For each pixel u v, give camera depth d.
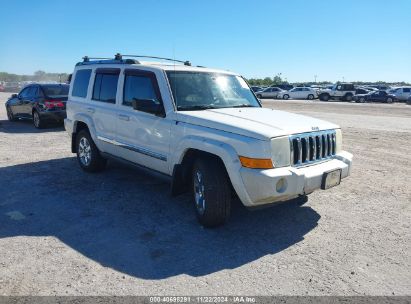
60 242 4.14
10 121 15.30
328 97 40.94
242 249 4.03
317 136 4.54
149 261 3.74
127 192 5.89
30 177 6.68
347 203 5.56
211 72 5.78
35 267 3.58
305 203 5.53
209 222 4.45
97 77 6.63
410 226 4.72
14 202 5.39
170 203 5.42
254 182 3.98
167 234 4.38
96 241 4.17
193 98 5.16
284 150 4.10
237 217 4.95
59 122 12.99
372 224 4.77
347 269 3.63
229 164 4.12
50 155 8.58
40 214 4.95
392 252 3.99
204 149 4.37
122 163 6.12
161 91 5.09
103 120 6.28
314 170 4.33
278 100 41.44
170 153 4.92
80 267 3.60
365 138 11.94
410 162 8.46
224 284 3.34
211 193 4.33
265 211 5.18
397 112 23.84
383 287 3.32
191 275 3.48
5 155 8.52
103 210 5.11
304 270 3.60
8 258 3.75
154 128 5.16
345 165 4.75
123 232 4.42
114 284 3.31
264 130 4.09
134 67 5.70
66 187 6.11
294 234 4.43
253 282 3.38
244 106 5.59
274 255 3.90
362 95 38.53
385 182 6.75
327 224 4.75
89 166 6.87
